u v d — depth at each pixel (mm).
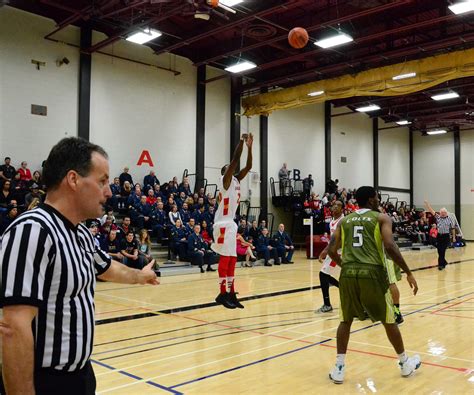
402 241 20922
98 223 10570
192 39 13453
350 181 22953
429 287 9320
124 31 12164
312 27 12273
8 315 1297
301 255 17328
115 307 7152
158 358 4453
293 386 3688
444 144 26234
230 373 4008
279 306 7234
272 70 17500
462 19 12641
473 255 17328
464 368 4145
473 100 20406
